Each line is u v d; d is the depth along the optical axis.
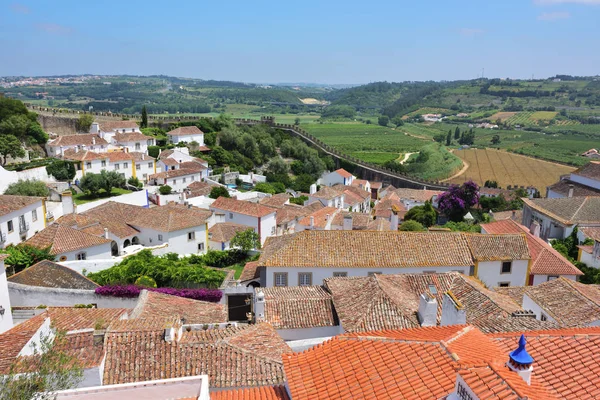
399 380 12.38
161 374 16.94
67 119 109.19
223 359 17.86
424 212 69.69
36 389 12.63
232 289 33.56
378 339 14.51
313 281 33.09
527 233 42.88
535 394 10.44
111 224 51.53
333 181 113.06
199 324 23.95
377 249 34.16
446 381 11.80
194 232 53.59
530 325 21.98
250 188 100.19
